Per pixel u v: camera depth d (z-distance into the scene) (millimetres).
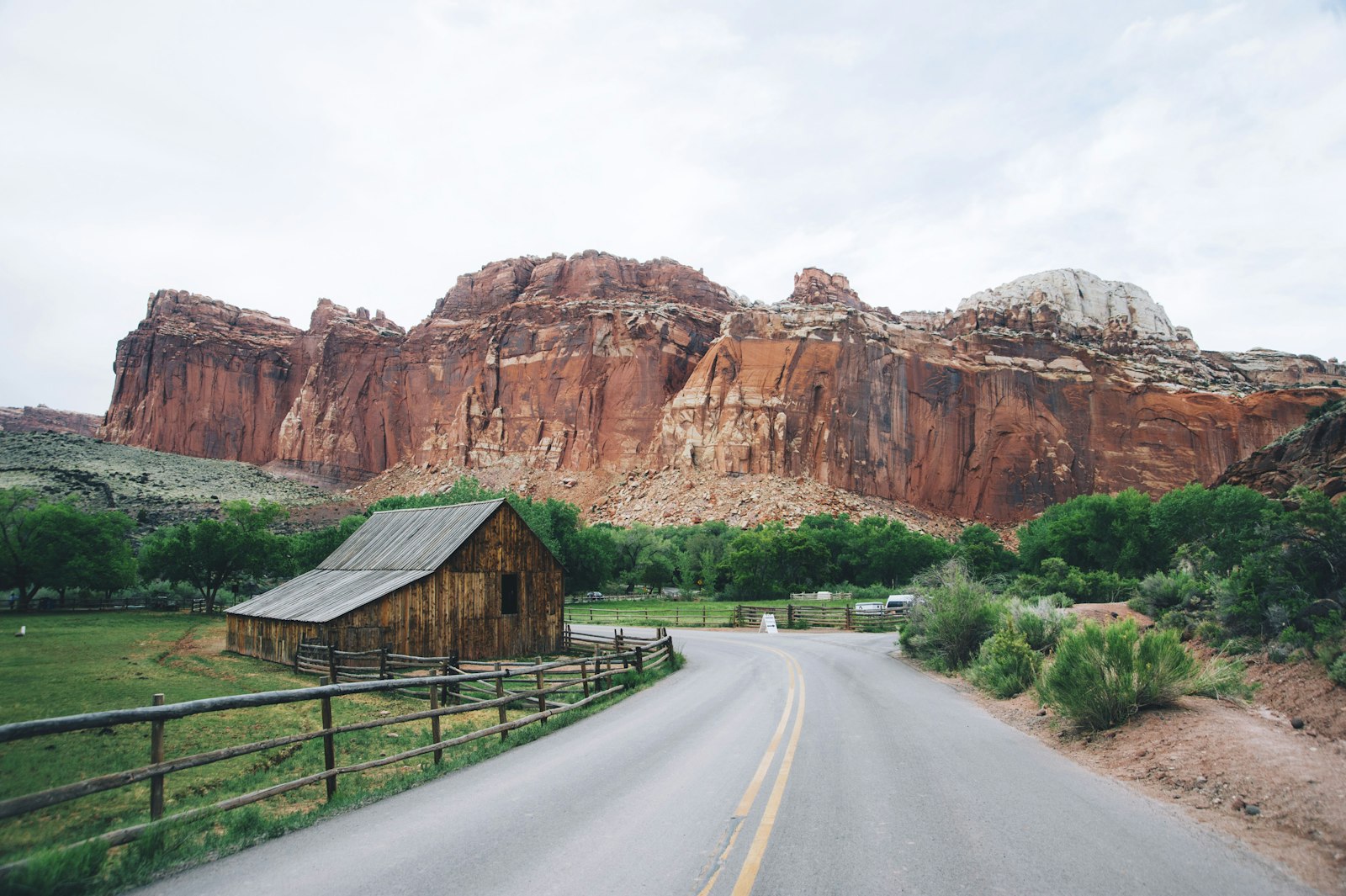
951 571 23125
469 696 17141
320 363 193750
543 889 4930
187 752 11547
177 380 194125
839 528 91625
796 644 31281
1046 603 20094
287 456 185375
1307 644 10773
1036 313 197000
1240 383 181750
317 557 58781
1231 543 20031
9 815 4949
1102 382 156625
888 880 5023
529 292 186125
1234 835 6016
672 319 160750
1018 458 149625
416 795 7723
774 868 5266
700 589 79562
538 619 29078
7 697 16672
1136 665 10188
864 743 10016
